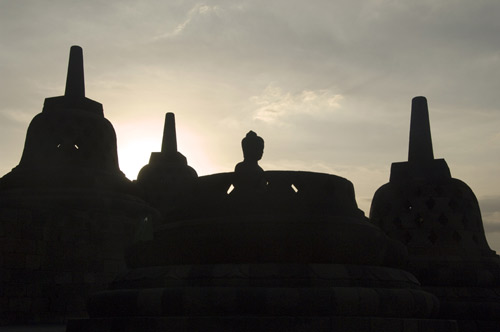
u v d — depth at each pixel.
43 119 28.61
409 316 15.24
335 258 15.09
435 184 27.17
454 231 26.41
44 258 24.11
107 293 15.58
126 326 14.20
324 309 13.97
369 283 15.05
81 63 30.53
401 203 27.31
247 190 15.95
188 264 15.21
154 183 38.91
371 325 13.94
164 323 13.75
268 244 14.76
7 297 22.55
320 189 16.12
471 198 27.45
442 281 25.23
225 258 14.91
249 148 17.17
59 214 25.09
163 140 41.12
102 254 26.30
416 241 26.41
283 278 14.44
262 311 13.88
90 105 29.89
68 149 28.00
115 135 30.56
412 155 28.50
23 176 27.23
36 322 23.25
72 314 24.42
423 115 28.95
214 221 15.55
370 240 15.60
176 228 16.16
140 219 28.45
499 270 25.81
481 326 24.03
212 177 16.45
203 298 13.96
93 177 27.55
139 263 16.33
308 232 14.92
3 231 22.94
